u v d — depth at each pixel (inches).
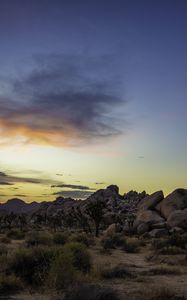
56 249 722.8
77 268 716.7
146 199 3567.9
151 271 823.1
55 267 629.3
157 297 537.3
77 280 627.8
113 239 1640.0
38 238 1400.1
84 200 6200.8
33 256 684.1
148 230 2657.5
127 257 1211.9
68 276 619.8
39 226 4052.7
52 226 3838.6
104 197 6043.3
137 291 581.3
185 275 791.7
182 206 3075.8
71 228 3607.3
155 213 2888.8
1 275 618.2
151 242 1769.2
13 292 571.8
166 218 3073.3
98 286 521.0
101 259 1086.4
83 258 765.3
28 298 532.7
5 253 890.7
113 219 3570.4
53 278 602.9
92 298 478.0
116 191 6373.0
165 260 1037.8
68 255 663.8
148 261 1086.4
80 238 1549.0
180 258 1087.6
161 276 775.1
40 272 645.3
